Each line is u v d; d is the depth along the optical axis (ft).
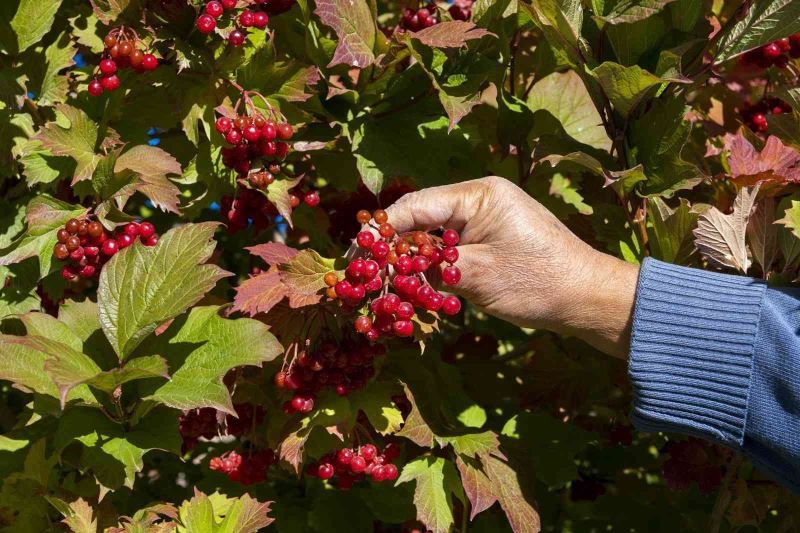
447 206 2.85
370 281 2.74
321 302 2.83
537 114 3.37
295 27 3.14
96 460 2.72
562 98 3.45
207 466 3.42
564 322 2.91
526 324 2.94
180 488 3.58
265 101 2.97
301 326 2.92
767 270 2.99
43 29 3.04
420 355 3.16
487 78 3.12
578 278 2.86
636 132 3.05
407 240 2.80
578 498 3.61
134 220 2.88
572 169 3.22
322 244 3.37
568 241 2.87
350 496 3.42
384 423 2.95
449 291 2.90
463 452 2.96
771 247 2.98
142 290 2.75
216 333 2.77
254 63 2.99
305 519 3.41
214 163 3.08
